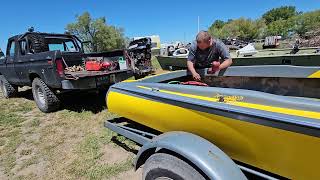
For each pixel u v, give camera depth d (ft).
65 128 14.80
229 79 9.37
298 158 4.59
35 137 13.79
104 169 10.03
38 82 17.78
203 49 10.32
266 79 8.40
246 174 5.86
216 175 4.88
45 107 17.81
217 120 5.50
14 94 24.41
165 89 7.13
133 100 7.56
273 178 5.23
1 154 12.03
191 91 6.48
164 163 5.74
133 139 8.48
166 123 6.80
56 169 10.40
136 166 6.90
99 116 16.44
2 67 22.75
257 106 5.20
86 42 25.70
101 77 16.96
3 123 16.25
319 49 20.24
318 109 4.61
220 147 5.94
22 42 19.53
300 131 4.31
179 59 27.22
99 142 12.53
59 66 16.11
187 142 5.51
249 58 19.83
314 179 4.57
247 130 5.08
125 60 18.99
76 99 20.92
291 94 7.86
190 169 5.34
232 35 261.65
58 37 21.15
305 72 7.34
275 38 57.31
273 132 4.68
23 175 10.17
